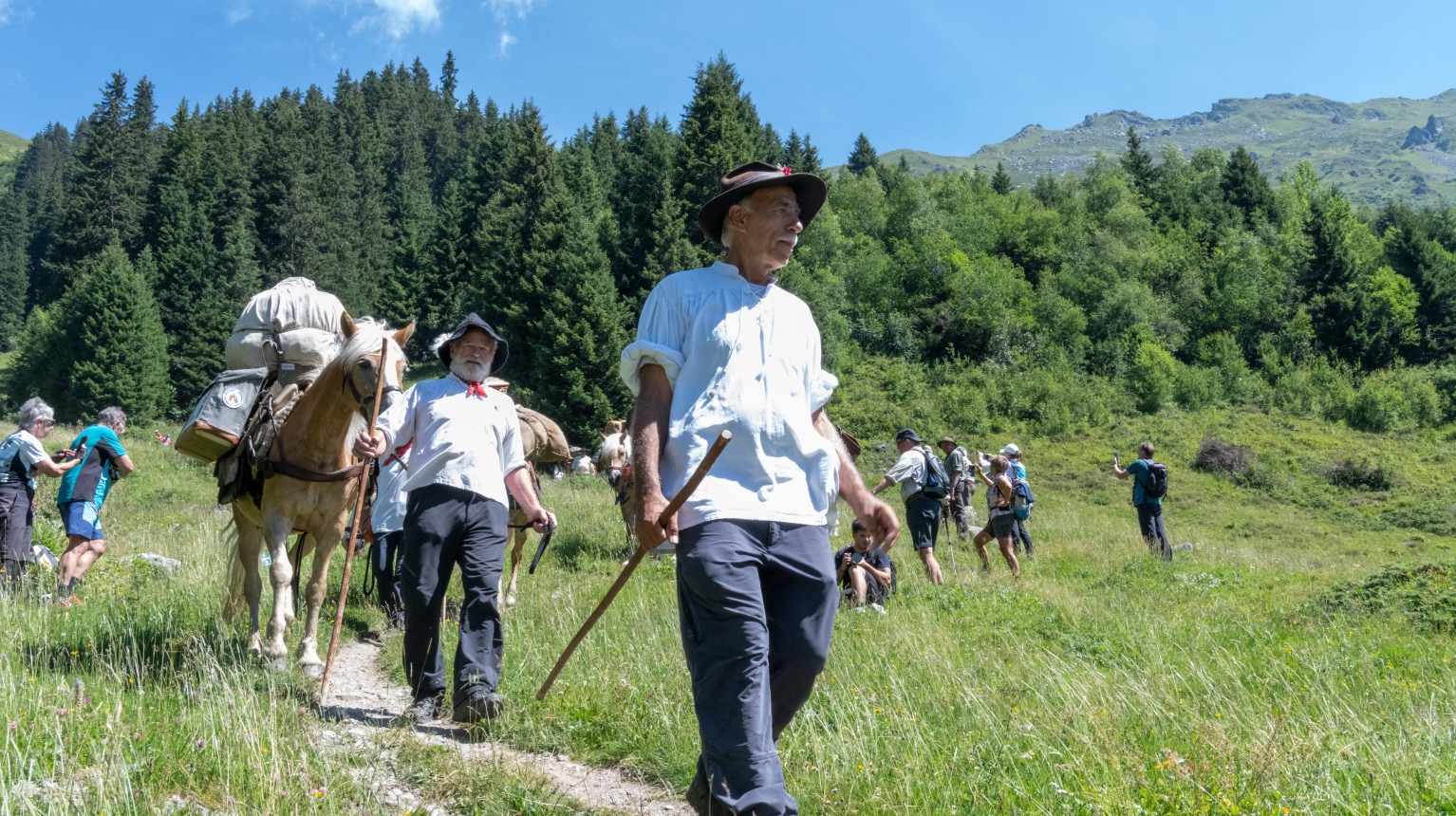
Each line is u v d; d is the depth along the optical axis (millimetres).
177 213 77438
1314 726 4227
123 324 56812
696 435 2799
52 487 13445
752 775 2527
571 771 4359
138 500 19375
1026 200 75438
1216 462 36594
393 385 5398
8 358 88750
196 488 21219
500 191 72000
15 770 3420
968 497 15836
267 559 8945
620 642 6504
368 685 6027
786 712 2836
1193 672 5668
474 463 5188
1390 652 6867
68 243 83500
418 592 5027
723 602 2629
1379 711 4992
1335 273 58625
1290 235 63781
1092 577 12344
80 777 3391
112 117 86750
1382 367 54625
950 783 3768
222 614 6590
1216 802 3367
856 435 41750
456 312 73625
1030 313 54594
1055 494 33906
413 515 5113
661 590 9383
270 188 82438
